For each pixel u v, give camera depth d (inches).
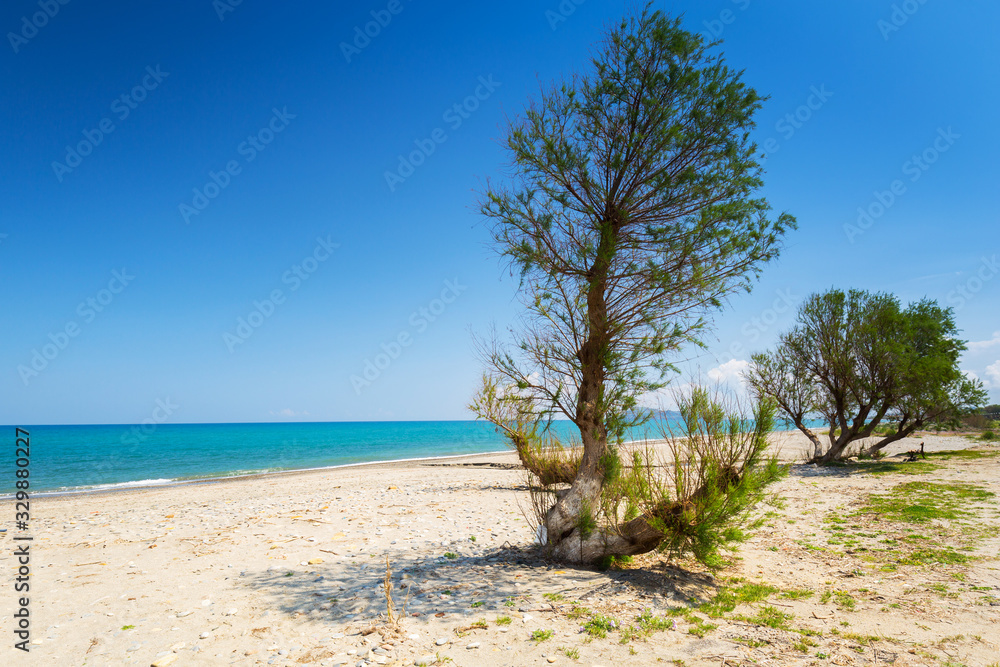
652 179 289.7
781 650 178.2
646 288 283.6
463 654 179.2
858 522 410.3
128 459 1578.5
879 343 818.2
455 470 1019.9
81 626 216.8
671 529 259.6
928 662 167.5
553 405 300.4
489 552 338.0
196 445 2401.6
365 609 226.7
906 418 880.9
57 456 1699.1
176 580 282.4
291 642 195.3
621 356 284.5
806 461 909.2
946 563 289.6
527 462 503.5
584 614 213.2
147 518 497.7
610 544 284.4
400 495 636.1
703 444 265.1
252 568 305.7
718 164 281.3
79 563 323.6
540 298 296.8
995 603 224.1
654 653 176.4
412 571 286.4
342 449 2092.8
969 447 1143.0
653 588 249.3
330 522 455.2
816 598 238.1
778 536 370.3
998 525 378.0
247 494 696.4
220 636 203.5
